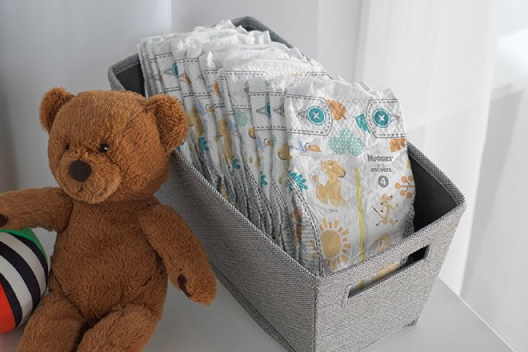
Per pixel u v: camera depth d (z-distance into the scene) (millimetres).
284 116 909
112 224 882
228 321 971
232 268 931
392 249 800
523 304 1565
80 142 822
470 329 975
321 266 895
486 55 1250
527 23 1267
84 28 1085
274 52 1007
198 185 875
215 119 964
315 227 887
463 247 1437
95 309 885
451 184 882
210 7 1224
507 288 1563
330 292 784
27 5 1033
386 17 1304
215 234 913
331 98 916
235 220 833
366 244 898
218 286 1017
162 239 870
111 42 1115
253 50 1002
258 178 921
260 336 954
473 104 1301
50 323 853
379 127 913
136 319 859
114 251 879
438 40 1262
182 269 860
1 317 860
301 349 889
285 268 791
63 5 1054
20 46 1073
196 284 855
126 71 1074
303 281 772
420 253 938
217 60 984
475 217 1526
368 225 897
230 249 896
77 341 865
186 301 995
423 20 1261
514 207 1464
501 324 1616
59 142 841
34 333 842
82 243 884
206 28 1092
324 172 898
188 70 985
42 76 1114
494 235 1523
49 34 1073
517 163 1408
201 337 949
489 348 953
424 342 957
